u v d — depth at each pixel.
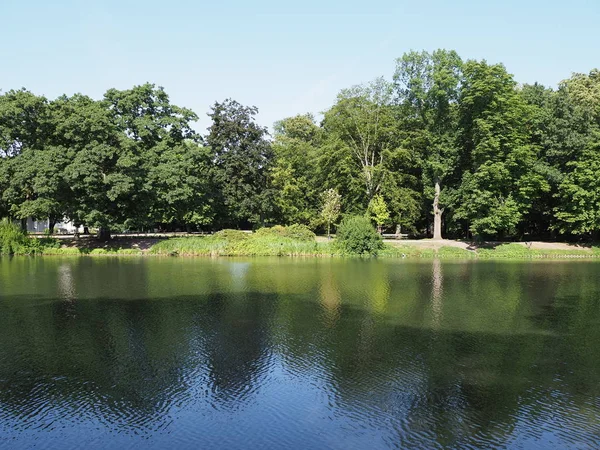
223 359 14.65
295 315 20.05
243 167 59.16
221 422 10.70
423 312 20.67
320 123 78.00
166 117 51.09
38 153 43.78
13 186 44.44
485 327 18.34
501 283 28.41
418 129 54.69
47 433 10.26
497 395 12.15
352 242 46.06
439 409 11.36
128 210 48.88
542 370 13.85
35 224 76.31
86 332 17.48
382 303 22.45
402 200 53.53
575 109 50.41
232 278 30.28
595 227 47.75
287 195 64.69
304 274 32.38
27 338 16.77
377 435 10.17
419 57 53.06
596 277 31.06
